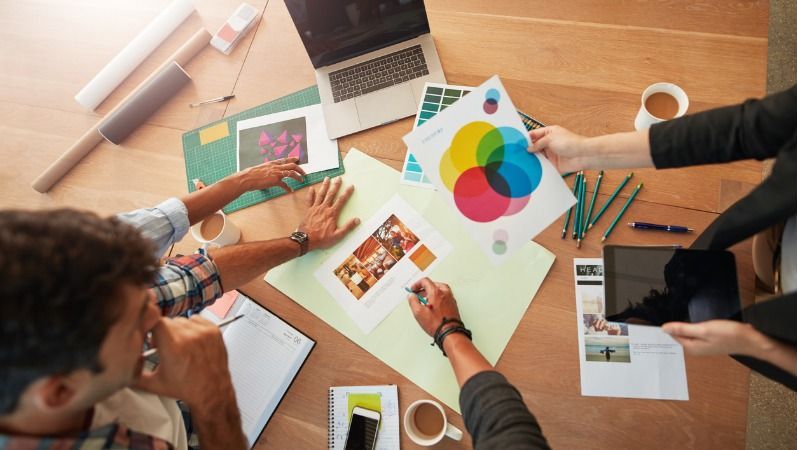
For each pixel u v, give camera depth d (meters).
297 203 1.09
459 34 1.13
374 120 1.10
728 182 0.95
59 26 1.31
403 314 0.98
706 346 0.69
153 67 1.26
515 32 1.11
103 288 0.47
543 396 0.90
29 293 0.44
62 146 1.22
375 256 1.02
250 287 1.04
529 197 0.84
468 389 0.75
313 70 1.18
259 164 1.13
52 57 1.29
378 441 0.92
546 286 0.95
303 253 1.01
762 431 1.17
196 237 1.03
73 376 0.50
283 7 1.23
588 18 1.09
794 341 0.59
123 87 1.25
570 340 0.91
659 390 0.87
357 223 1.04
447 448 0.89
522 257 0.97
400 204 1.04
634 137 0.76
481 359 0.82
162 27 1.25
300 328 1.00
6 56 1.30
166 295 0.80
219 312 1.03
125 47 1.26
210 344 0.72
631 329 0.90
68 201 1.17
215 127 1.18
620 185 0.98
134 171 1.18
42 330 0.45
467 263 0.98
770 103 0.64
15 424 0.53
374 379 0.95
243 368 0.98
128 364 0.56
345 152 1.11
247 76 1.20
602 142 0.78
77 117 1.24
